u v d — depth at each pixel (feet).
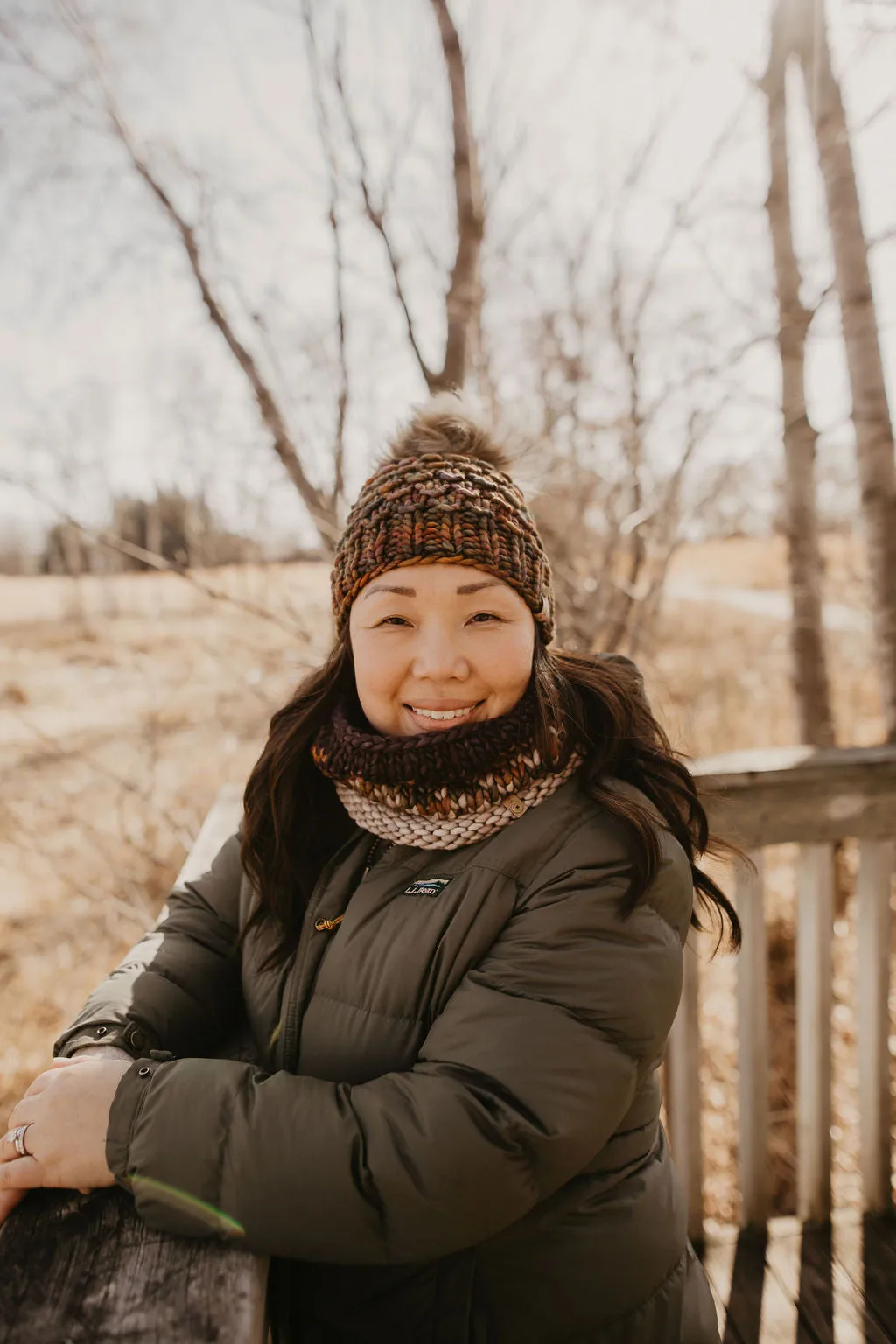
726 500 12.48
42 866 16.88
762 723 20.94
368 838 3.80
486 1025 2.98
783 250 10.39
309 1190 2.79
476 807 3.34
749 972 5.97
